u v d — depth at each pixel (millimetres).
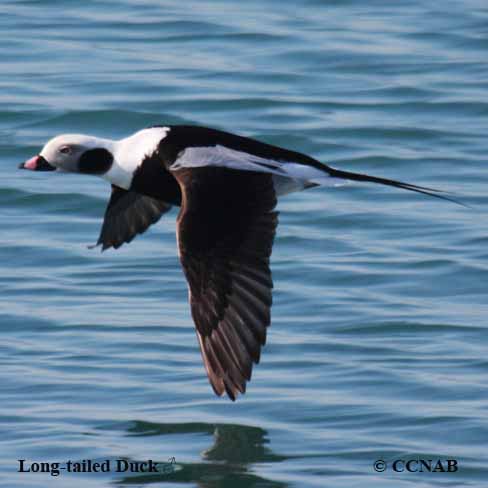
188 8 23438
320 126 19062
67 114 19219
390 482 10391
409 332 13289
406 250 15508
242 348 9508
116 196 11461
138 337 13102
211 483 10406
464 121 19438
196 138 10344
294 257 15312
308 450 10914
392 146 18625
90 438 11078
